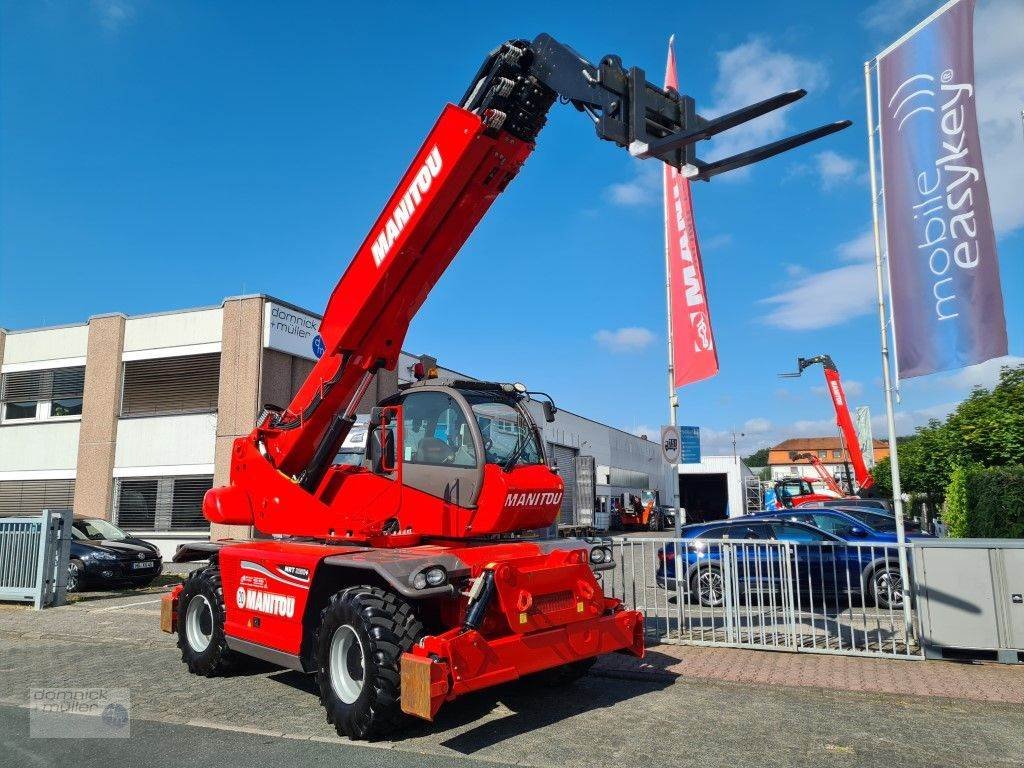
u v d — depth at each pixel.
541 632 5.56
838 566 10.73
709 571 8.69
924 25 7.76
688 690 6.58
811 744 5.07
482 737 5.25
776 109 4.34
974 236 7.27
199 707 6.11
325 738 5.25
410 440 6.48
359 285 6.46
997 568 7.30
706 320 10.06
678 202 10.50
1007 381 18.19
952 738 5.18
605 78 4.96
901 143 7.88
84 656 8.24
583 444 40.50
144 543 15.20
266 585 6.46
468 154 5.69
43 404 22.53
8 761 4.76
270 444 7.48
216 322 20.45
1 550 12.27
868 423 37.22
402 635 5.20
